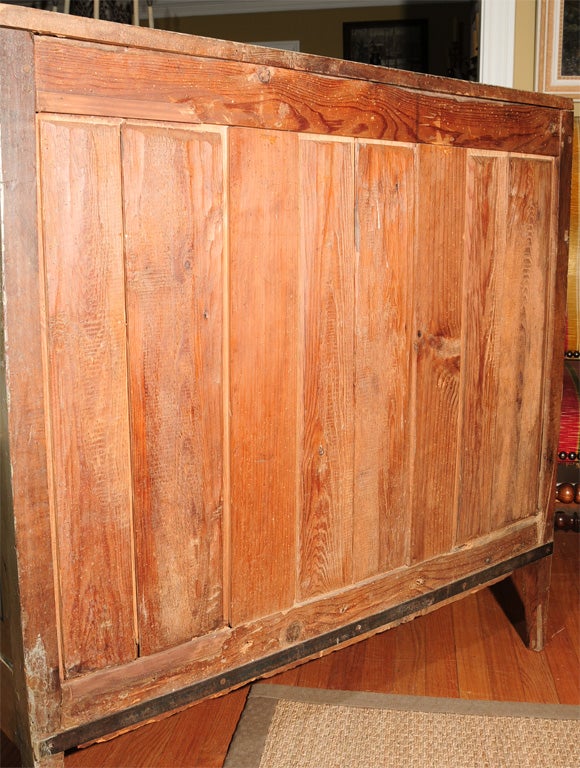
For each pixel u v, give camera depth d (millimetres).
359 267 1179
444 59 4953
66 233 879
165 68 923
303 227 1102
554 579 1951
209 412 1049
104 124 891
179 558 1055
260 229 1052
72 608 960
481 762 1263
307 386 1148
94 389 932
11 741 1116
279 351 1105
